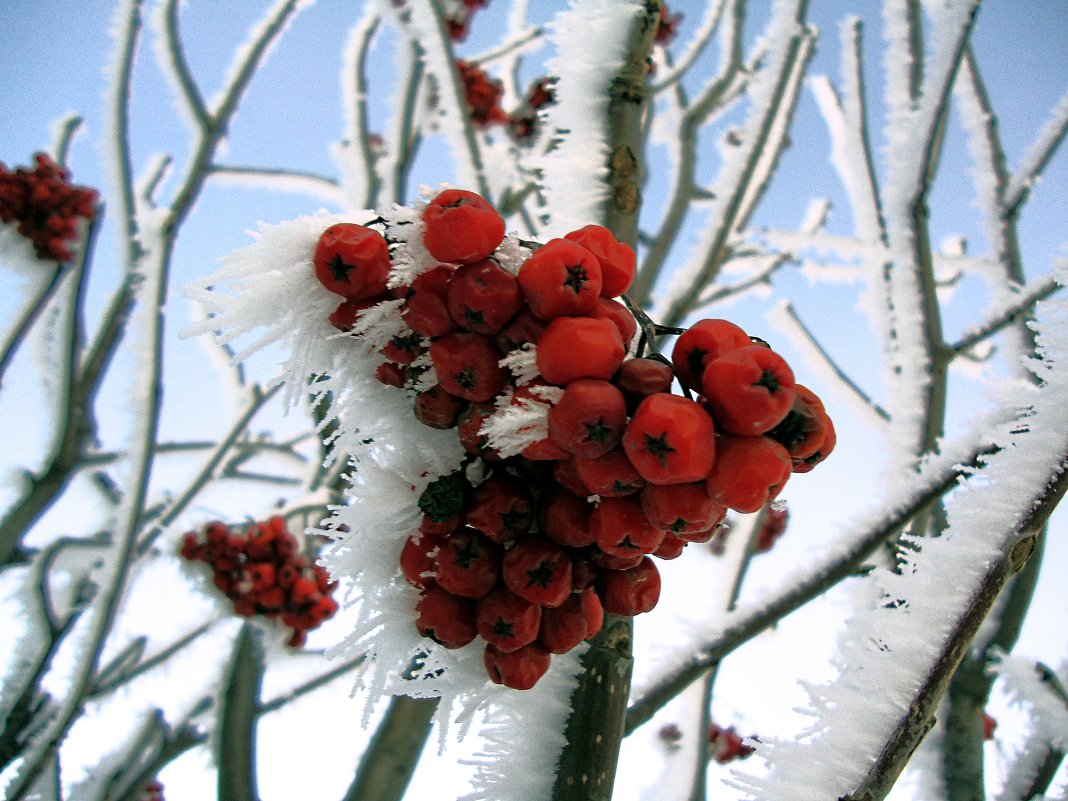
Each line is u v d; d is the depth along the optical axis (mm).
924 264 270
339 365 128
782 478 110
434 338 122
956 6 266
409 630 132
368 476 129
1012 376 272
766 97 299
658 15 186
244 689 273
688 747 301
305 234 125
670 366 118
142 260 335
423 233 120
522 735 139
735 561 337
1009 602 230
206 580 348
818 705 132
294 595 338
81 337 341
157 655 375
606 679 140
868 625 137
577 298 114
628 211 173
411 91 346
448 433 129
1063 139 316
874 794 125
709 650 195
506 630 122
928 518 228
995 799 226
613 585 128
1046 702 200
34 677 308
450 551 123
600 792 135
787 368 109
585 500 121
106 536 364
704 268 296
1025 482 130
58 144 395
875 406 361
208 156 298
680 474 107
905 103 292
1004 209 323
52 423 338
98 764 325
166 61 300
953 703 226
